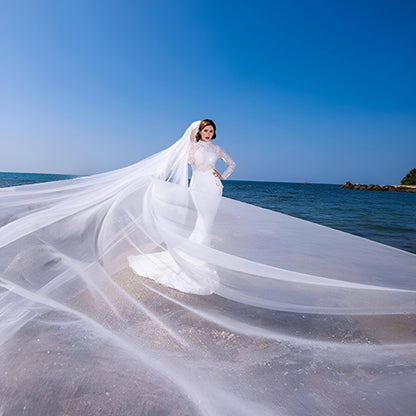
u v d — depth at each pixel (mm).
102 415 1445
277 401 1589
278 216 3283
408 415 1512
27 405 1487
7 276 2379
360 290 2586
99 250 2887
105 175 3670
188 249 2846
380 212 16672
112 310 2330
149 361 1844
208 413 1475
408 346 2121
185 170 3764
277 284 2709
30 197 3322
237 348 2055
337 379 1780
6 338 1945
